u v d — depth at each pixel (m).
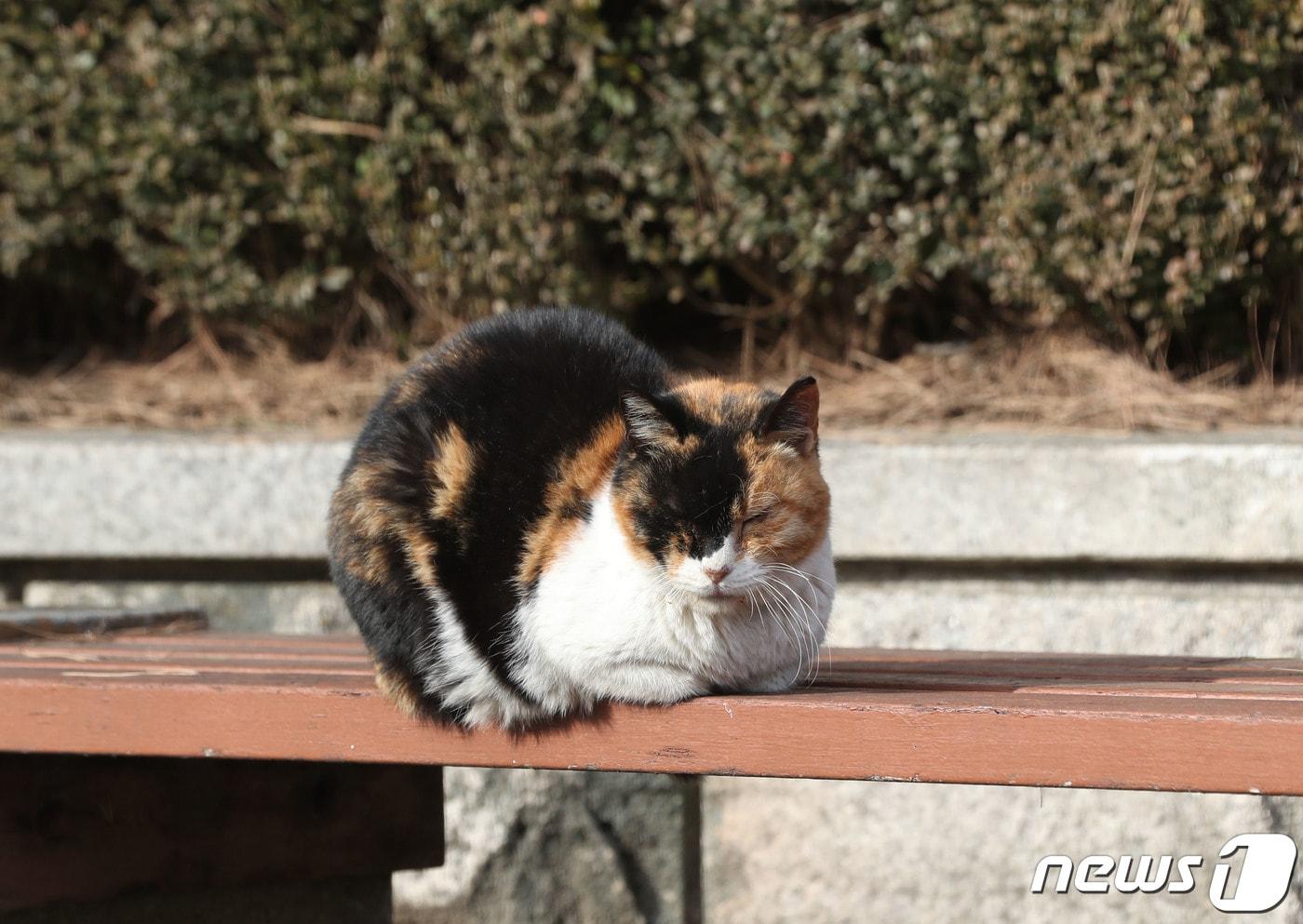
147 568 7.95
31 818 5.05
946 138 8.03
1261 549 6.73
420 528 4.46
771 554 4.30
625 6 8.73
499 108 8.43
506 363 4.71
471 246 8.62
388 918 6.68
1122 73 7.68
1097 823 6.87
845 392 8.71
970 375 8.62
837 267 8.75
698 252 8.59
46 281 9.98
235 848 5.63
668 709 4.30
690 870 7.44
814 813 7.21
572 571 4.24
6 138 9.00
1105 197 7.80
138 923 5.74
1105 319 8.36
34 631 6.32
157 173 8.84
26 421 8.95
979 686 4.65
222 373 9.50
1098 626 6.94
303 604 7.77
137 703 4.71
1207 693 4.37
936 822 7.06
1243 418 7.85
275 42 8.72
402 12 8.43
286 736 4.63
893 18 7.99
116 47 9.02
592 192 8.62
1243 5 7.49
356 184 8.76
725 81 8.23
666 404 4.31
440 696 4.47
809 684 4.78
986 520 7.01
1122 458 6.86
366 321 9.55
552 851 7.42
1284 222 7.77
